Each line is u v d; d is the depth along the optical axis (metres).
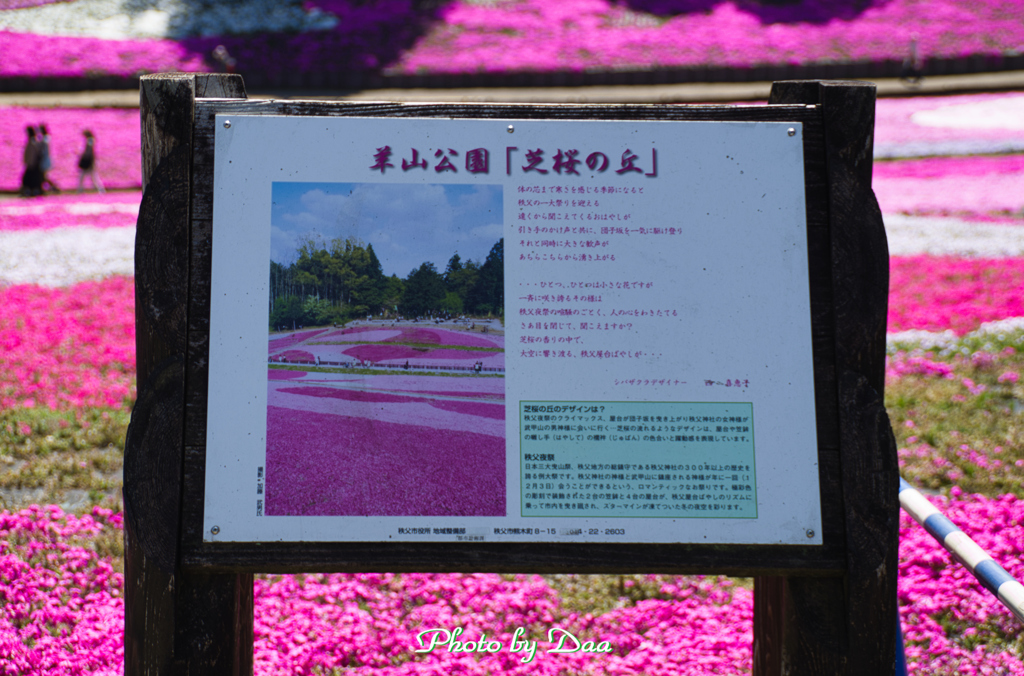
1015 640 3.84
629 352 2.57
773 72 28.89
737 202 2.64
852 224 2.62
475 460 2.52
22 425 5.97
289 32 32.34
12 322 8.66
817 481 2.52
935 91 27.58
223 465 2.47
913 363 7.32
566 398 2.54
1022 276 9.92
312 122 2.62
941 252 11.38
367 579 4.47
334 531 2.46
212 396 2.50
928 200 15.50
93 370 7.41
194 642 2.49
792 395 2.56
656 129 2.67
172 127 2.58
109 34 31.62
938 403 6.45
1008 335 7.92
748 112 2.68
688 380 2.56
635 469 2.52
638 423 2.54
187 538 2.46
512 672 3.68
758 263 2.62
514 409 2.54
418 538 2.47
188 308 2.54
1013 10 32.28
